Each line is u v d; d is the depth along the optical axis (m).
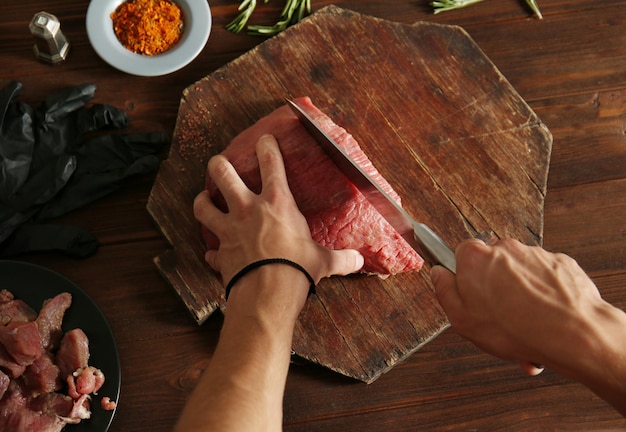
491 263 0.64
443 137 0.96
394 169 0.95
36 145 0.94
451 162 0.96
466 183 0.95
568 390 0.91
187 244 0.91
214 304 0.90
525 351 0.63
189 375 0.90
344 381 0.90
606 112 1.00
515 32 1.03
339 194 0.85
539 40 1.02
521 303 0.62
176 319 0.91
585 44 1.02
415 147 0.96
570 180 0.98
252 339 0.69
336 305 0.91
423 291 0.91
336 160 0.85
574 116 1.00
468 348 0.92
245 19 0.99
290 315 0.72
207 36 0.96
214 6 1.01
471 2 1.03
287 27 1.01
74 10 1.00
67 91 0.94
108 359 0.86
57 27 0.94
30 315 0.87
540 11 1.03
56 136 0.94
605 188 0.97
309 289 0.76
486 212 0.94
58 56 0.97
